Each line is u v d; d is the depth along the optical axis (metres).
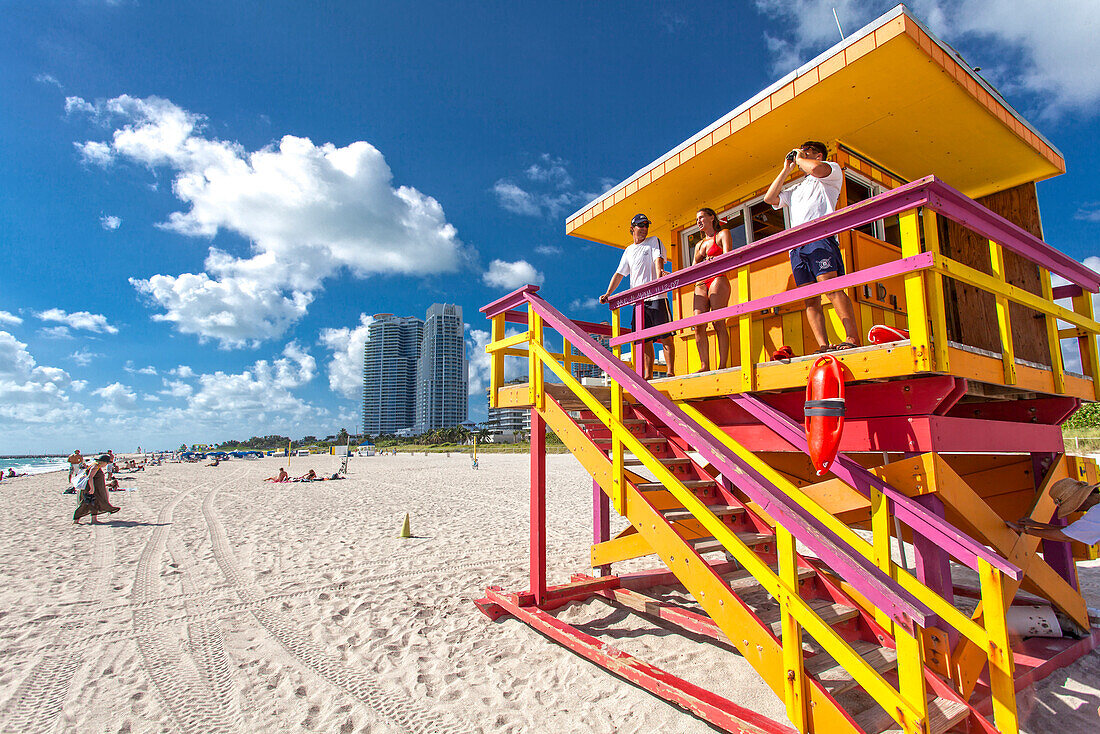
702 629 4.07
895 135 4.48
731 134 4.46
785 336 4.77
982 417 4.46
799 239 3.24
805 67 3.88
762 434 3.82
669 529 3.05
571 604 5.08
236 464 43.38
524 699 3.41
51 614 5.20
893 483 2.95
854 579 2.08
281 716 3.28
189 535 9.28
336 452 84.31
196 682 3.75
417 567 6.84
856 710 3.00
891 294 4.88
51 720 3.27
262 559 7.41
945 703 2.59
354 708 3.36
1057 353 3.75
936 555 2.79
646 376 4.88
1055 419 4.04
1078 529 3.36
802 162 3.74
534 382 4.46
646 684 3.22
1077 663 3.67
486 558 7.28
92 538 9.13
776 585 2.36
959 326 4.97
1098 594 5.26
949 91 3.90
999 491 4.22
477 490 17.05
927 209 2.65
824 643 2.18
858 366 2.96
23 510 12.98
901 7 3.35
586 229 6.59
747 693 3.40
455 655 4.11
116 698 3.53
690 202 5.80
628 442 3.25
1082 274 4.09
